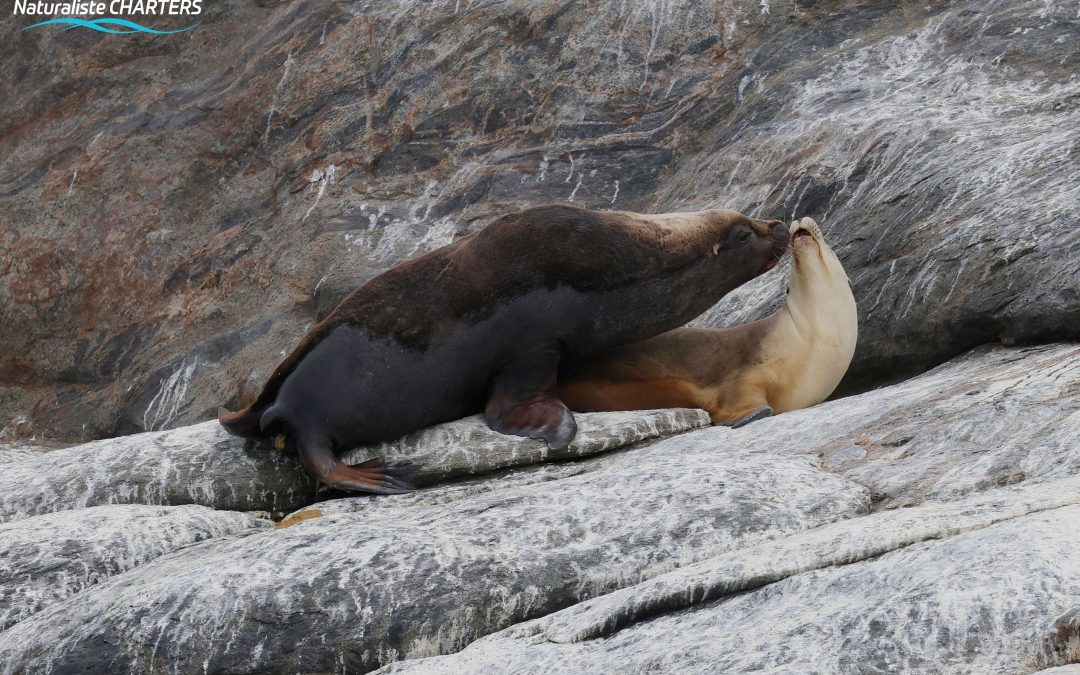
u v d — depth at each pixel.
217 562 23.52
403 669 20.03
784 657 16.83
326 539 23.58
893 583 17.94
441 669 19.55
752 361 34.22
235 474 32.12
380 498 30.06
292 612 21.66
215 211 59.62
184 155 62.28
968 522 19.42
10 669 22.27
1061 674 14.91
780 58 50.28
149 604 22.25
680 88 52.22
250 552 23.64
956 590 16.95
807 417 29.11
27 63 70.94
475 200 52.44
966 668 15.91
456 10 59.50
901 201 37.44
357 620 21.58
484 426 32.34
